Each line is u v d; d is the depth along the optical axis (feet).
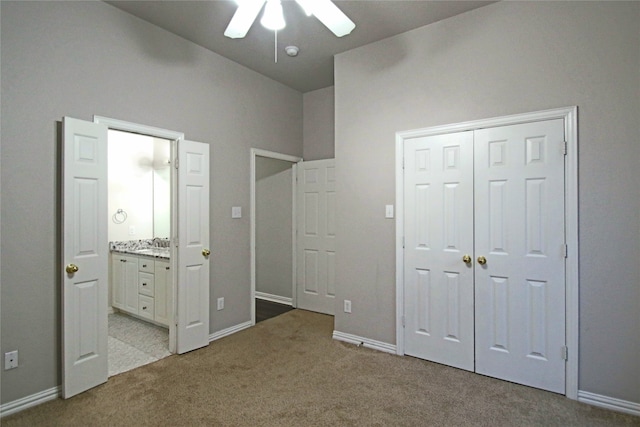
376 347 10.05
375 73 10.16
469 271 8.65
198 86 10.48
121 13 8.64
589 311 7.24
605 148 7.07
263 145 12.77
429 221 9.23
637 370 6.82
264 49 10.73
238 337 11.04
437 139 9.11
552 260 7.63
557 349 7.58
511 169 8.10
